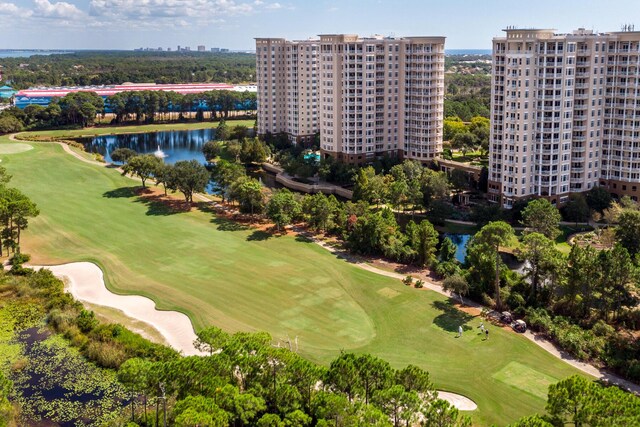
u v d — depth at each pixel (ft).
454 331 330.75
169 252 463.83
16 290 385.29
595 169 591.37
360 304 369.50
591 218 549.54
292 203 515.91
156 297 380.99
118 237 499.10
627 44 554.87
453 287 372.17
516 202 558.97
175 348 313.12
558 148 561.84
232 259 447.83
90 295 386.73
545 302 360.89
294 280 406.82
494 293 370.12
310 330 334.65
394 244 445.78
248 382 241.55
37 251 466.29
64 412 258.78
